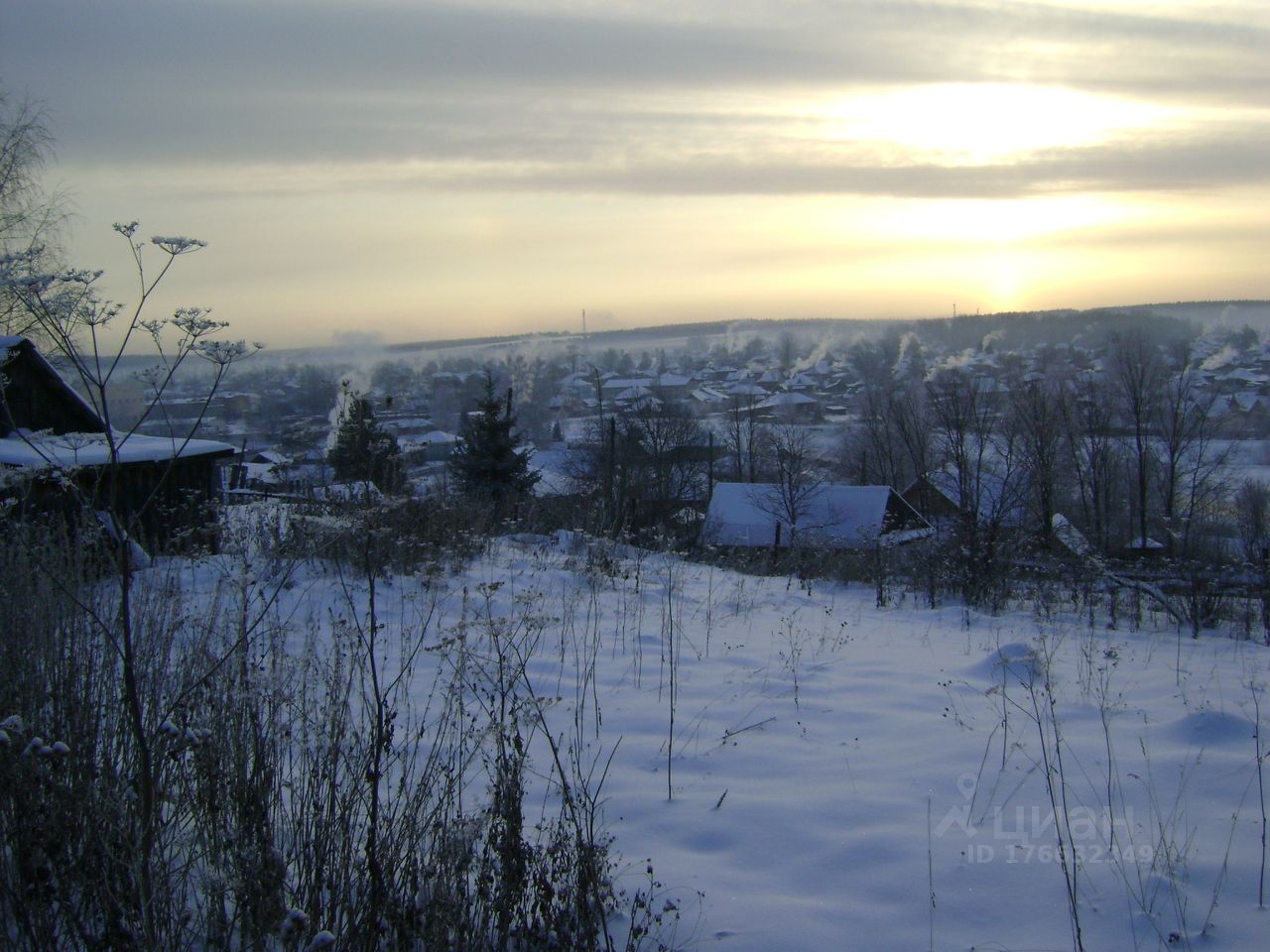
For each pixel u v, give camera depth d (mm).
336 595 7492
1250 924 3312
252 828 3139
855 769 4898
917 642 8969
